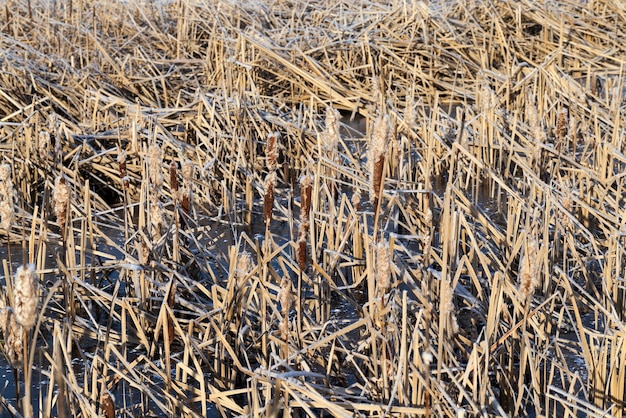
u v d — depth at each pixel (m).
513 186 6.40
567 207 4.68
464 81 9.57
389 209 4.50
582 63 9.94
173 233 4.78
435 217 5.24
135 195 6.42
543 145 5.92
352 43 9.47
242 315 3.86
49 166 6.02
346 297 4.08
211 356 3.90
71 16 9.91
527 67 8.73
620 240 4.53
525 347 3.36
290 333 3.79
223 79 7.60
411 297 4.07
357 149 6.86
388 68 9.57
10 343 2.74
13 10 10.21
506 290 3.87
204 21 10.20
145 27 10.02
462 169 6.36
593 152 6.34
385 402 3.26
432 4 10.72
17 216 5.36
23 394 3.63
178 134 7.10
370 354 3.71
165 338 3.31
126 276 4.42
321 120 7.93
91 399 3.20
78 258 5.02
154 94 8.57
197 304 4.20
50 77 8.01
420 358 3.12
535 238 4.31
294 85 9.20
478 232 5.14
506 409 3.53
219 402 3.42
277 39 9.69
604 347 3.40
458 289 3.81
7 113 7.08
